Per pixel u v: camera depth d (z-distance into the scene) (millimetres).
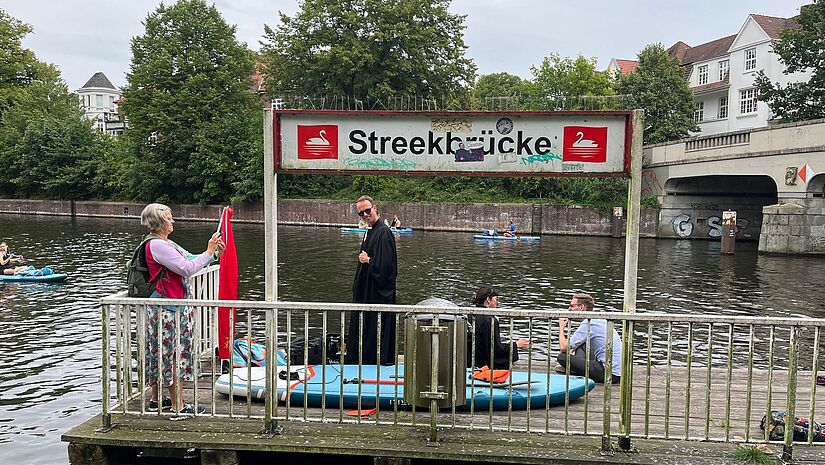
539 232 42594
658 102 46438
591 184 43469
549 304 17406
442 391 5297
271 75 50656
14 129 62625
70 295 18094
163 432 5426
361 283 7008
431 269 24203
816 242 29750
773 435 5445
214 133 52375
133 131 54031
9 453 7633
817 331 4973
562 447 5176
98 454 5406
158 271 5688
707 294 19125
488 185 47031
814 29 38656
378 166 5688
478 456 5047
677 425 5777
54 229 42375
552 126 5488
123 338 5715
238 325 14180
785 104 40125
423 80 48500
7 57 67562
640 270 24375
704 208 39781
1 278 20391
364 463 5676
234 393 6344
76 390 9977
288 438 5301
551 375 6754
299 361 7539
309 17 47250
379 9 47219
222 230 7262
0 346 12555
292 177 50906
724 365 11648
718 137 34688
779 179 30688
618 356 6984
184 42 53844
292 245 32625
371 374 6566
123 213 56656
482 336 7336
